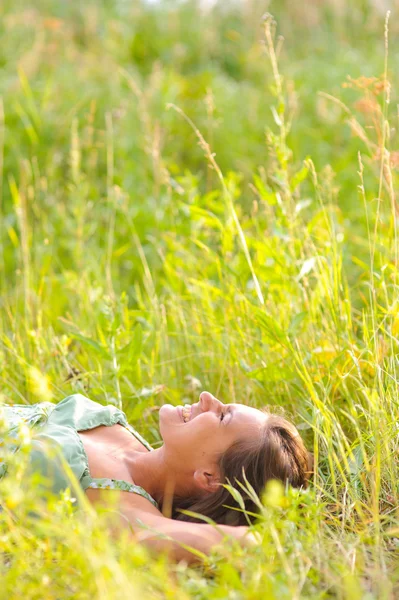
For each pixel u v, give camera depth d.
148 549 2.76
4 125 6.93
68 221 5.57
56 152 6.94
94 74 8.05
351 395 3.83
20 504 2.52
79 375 3.97
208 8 10.15
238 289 4.23
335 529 3.03
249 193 6.80
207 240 5.24
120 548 2.49
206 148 3.99
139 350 3.80
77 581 2.31
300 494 2.95
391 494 3.19
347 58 8.93
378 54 9.12
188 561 2.75
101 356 3.86
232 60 9.38
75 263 5.50
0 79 7.75
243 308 4.25
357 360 3.50
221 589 2.21
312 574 2.50
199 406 3.21
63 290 5.19
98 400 3.95
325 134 7.39
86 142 6.49
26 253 4.82
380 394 3.39
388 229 4.47
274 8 10.20
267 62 8.99
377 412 3.18
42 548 2.39
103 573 2.17
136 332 3.79
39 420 3.25
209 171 7.20
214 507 3.11
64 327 4.55
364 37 9.97
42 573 2.35
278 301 4.29
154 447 3.94
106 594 2.09
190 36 9.55
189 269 4.81
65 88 7.56
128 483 3.04
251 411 3.21
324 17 10.24
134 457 3.28
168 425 3.18
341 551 2.70
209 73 8.38
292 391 3.95
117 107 7.32
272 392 3.95
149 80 7.90
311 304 4.07
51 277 5.23
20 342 4.27
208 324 4.41
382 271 3.72
